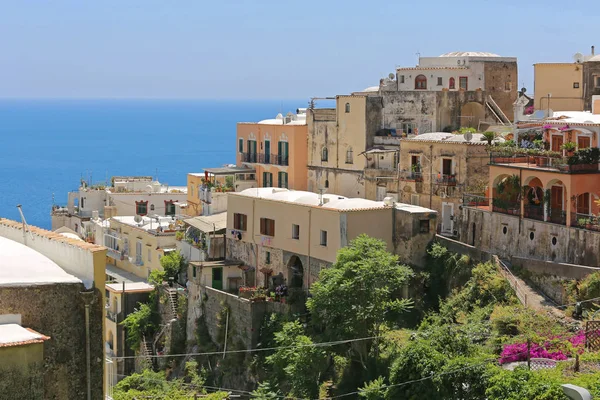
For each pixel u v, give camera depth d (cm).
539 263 6506
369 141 9450
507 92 10044
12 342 2416
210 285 8388
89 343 2705
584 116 7362
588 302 5938
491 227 7200
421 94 9244
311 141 10081
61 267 2897
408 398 5225
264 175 10612
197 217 9444
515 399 4625
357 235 7412
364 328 6519
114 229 10706
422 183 8369
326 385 6600
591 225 6319
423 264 7506
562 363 5050
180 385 7675
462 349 5412
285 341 6819
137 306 9062
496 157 7181
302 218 7825
